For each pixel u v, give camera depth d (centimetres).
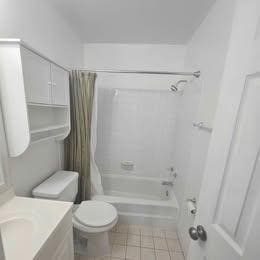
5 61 93
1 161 99
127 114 247
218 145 67
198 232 74
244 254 52
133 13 152
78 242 155
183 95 213
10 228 85
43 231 78
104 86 240
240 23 59
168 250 165
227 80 64
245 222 53
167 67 229
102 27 182
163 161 255
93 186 200
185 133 189
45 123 145
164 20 162
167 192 233
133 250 163
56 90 135
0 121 97
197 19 156
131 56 229
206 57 141
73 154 183
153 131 250
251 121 52
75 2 138
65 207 98
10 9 100
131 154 258
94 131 192
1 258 37
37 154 137
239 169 56
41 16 130
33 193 127
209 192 70
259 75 50
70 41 185
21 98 96
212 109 119
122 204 194
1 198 98
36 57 106
